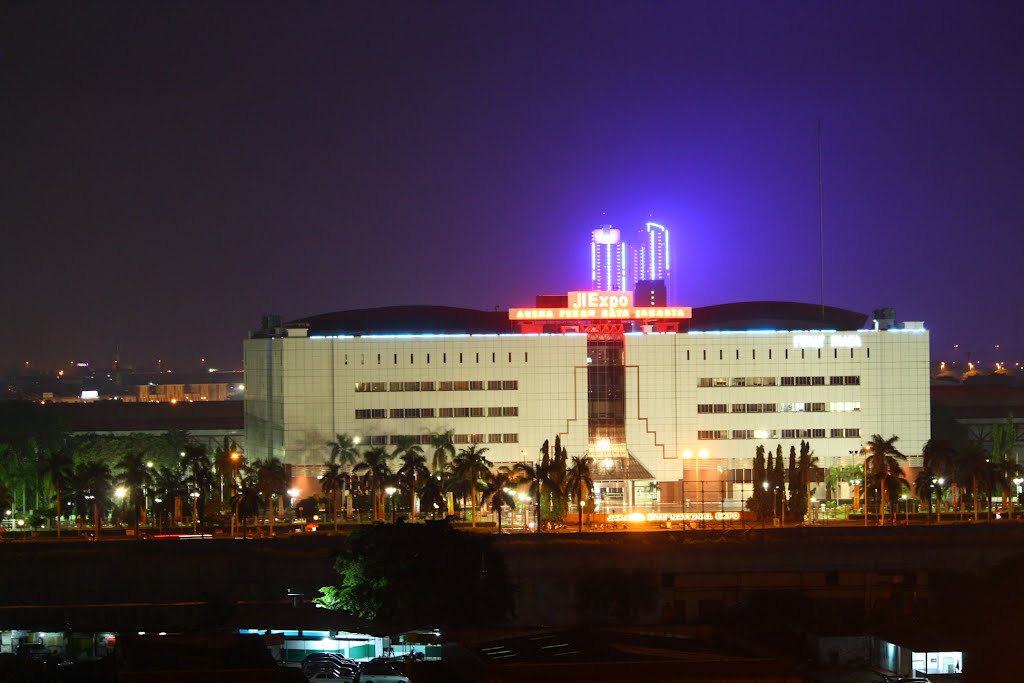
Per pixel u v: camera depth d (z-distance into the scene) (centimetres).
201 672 15912
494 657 16450
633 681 15612
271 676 16012
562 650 16938
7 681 18388
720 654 16688
